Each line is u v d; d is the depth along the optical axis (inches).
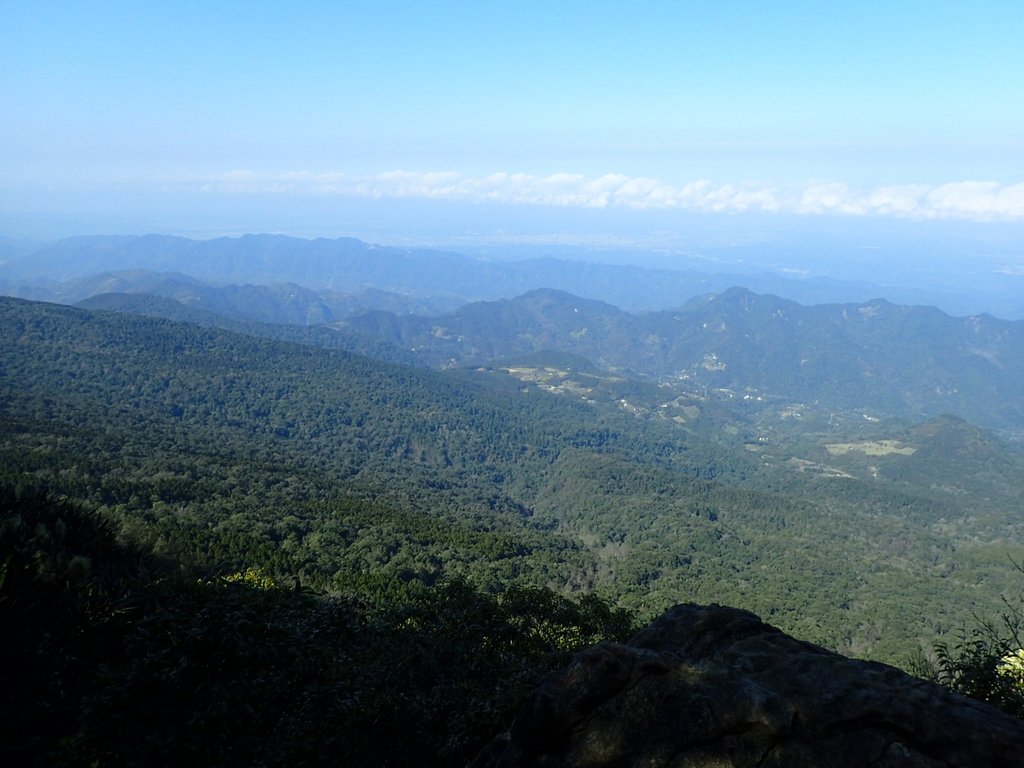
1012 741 203.2
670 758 207.8
